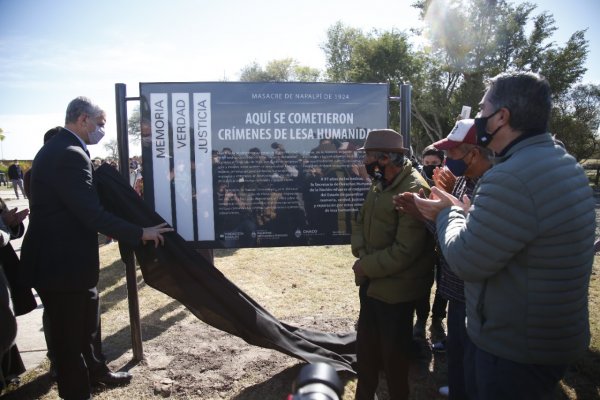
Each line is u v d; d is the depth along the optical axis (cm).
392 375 257
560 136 2644
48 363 354
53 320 268
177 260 310
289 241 334
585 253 150
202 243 332
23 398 304
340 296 521
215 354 365
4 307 259
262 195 331
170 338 403
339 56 3591
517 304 152
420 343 357
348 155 333
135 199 305
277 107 326
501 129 161
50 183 257
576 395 298
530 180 145
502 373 158
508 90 156
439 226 179
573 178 150
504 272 155
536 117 154
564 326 150
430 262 258
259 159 328
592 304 455
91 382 309
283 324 360
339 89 329
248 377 327
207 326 434
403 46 2922
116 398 300
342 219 336
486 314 162
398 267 241
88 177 265
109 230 268
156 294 551
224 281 323
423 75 2995
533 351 151
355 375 322
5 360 309
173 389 310
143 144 325
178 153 326
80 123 274
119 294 554
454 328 252
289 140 328
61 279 260
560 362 153
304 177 331
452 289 253
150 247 303
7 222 303
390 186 255
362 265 255
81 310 272
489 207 149
